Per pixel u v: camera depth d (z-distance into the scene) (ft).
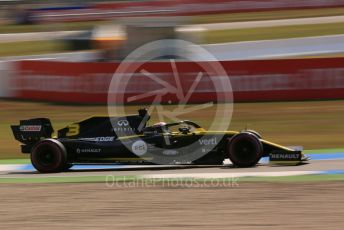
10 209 103.30
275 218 92.32
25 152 141.08
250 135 129.90
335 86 241.76
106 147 133.59
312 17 487.61
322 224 88.53
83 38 372.17
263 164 137.08
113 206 102.53
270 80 242.58
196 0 517.14
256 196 106.42
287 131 196.24
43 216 97.76
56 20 540.11
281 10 529.86
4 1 593.83
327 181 117.50
